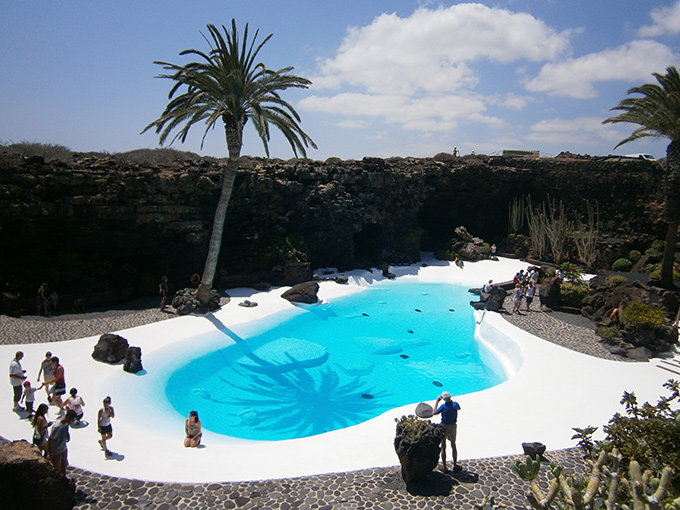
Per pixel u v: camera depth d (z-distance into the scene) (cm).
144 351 1803
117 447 1135
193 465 1073
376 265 3703
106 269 2391
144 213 2372
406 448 962
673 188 2614
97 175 2244
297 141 2434
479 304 2731
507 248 4238
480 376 1873
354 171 3509
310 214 3216
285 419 1480
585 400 1490
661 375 1720
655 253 3406
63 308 2195
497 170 4297
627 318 2023
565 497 586
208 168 2714
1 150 2322
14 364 1242
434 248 4406
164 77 2162
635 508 507
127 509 891
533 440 1216
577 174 4122
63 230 2256
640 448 750
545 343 2056
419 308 2798
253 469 1059
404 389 1728
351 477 1021
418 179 3909
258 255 2972
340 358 2003
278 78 2308
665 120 2506
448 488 971
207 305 2334
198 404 1558
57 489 853
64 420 935
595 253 3681
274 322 2359
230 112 2264
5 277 2094
